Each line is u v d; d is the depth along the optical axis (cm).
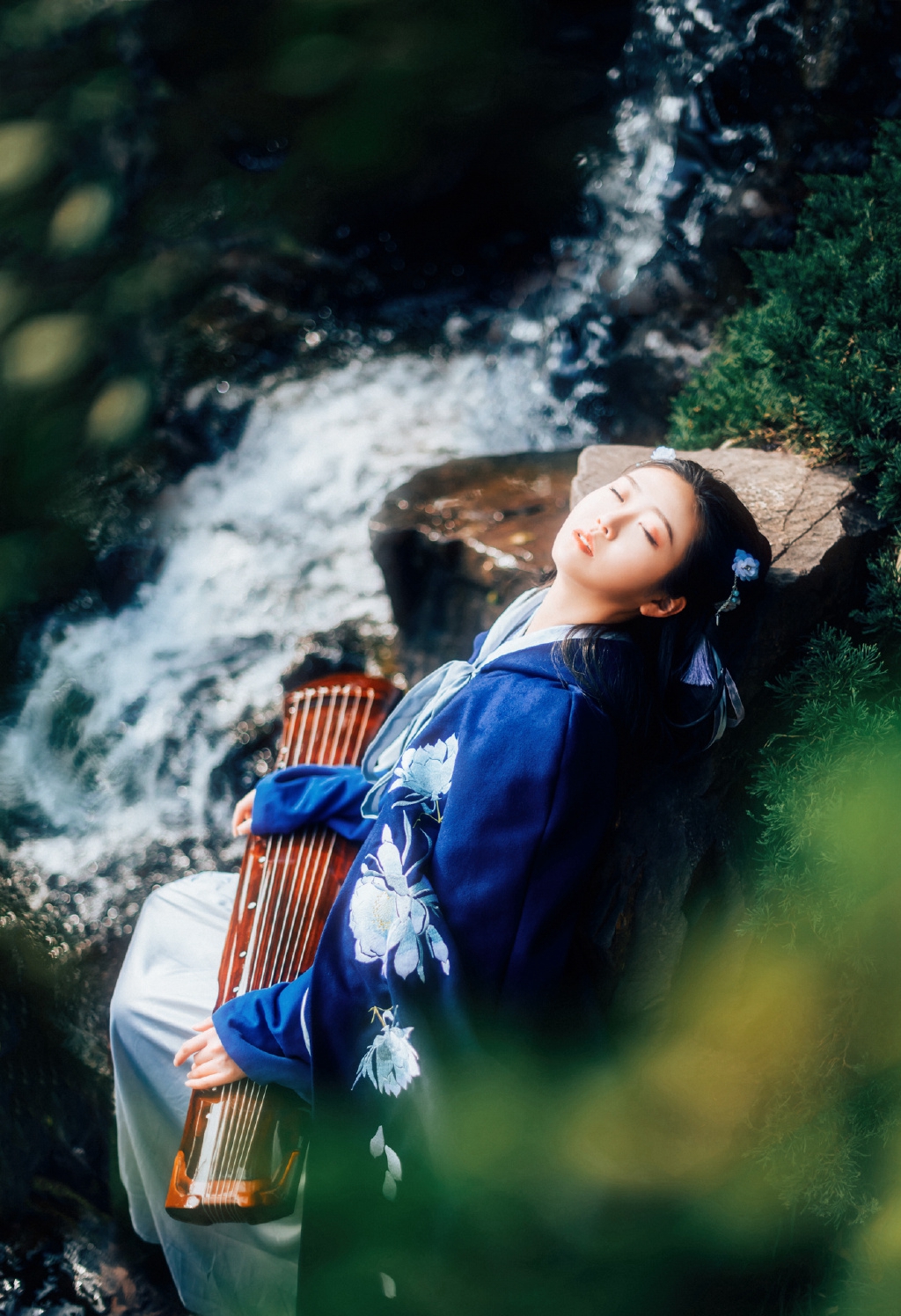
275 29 223
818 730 201
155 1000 209
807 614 208
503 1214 194
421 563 287
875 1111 212
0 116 332
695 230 326
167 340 405
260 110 362
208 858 290
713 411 265
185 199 386
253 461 385
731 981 208
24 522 369
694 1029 209
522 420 379
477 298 451
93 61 342
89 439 371
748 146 314
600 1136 198
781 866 202
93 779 315
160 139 366
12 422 362
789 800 199
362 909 181
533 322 400
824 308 256
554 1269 204
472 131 357
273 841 217
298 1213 204
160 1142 214
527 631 189
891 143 276
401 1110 185
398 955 176
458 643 287
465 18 204
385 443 374
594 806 177
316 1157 190
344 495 363
